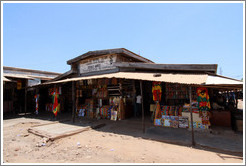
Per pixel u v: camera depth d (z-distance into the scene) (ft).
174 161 12.76
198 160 12.86
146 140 18.67
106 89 34.35
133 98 33.45
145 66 26.40
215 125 23.57
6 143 18.63
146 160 13.08
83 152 15.28
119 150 15.61
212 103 26.25
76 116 37.35
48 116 39.27
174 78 20.35
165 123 24.23
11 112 47.85
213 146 15.60
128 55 32.53
